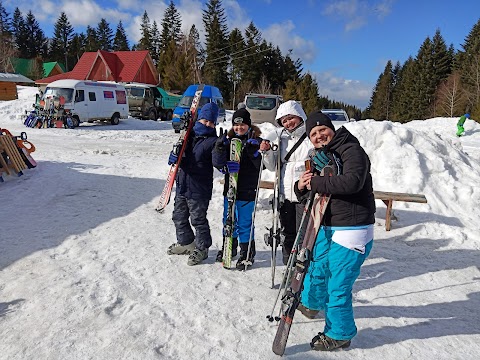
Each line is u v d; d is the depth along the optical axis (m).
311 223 2.86
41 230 5.15
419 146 7.11
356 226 2.76
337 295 2.86
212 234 5.38
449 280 4.29
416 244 5.29
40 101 18.69
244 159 4.14
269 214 6.29
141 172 9.11
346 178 2.57
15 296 3.54
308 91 56.84
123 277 3.98
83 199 6.66
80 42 88.38
